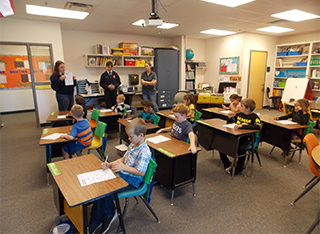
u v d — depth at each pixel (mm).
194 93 7457
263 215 2080
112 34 6965
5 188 2547
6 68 7000
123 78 7434
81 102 3971
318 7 4207
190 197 2385
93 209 1658
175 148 2125
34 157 3500
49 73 5336
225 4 4008
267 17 4969
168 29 6402
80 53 6555
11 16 4547
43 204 2238
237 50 7250
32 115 6926
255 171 3055
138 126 1647
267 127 3457
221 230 1871
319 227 1915
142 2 3762
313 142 2133
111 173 1553
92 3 3801
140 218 2025
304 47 6984
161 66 7344
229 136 2762
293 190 2545
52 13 4461
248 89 7453
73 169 1608
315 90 6676
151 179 1735
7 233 1827
